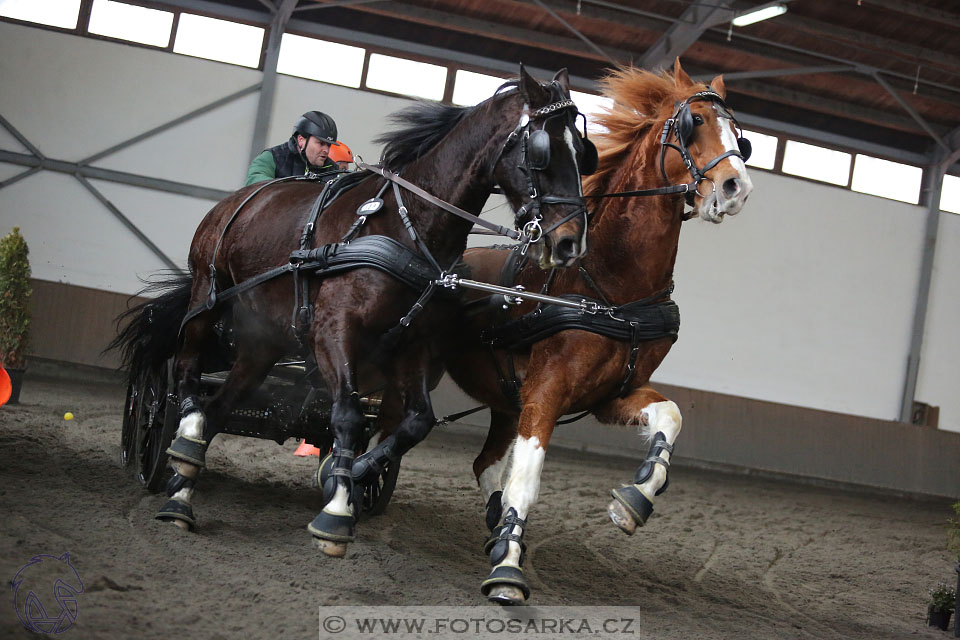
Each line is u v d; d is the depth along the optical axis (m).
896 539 7.98
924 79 12.10
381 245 3.49
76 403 7.90
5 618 2.65
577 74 12.21
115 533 3.71
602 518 6.57
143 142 11.03
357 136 11.51
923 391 13.08
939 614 4.67
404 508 5.57
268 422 4.62
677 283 12.31
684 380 12.28
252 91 11.28
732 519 7.80
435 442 9.74
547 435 3.65
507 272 4.12
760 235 12.56
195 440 4.04
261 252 4.03
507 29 11.52
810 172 12.84
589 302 3.71
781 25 11.26
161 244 11.05
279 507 4.80
